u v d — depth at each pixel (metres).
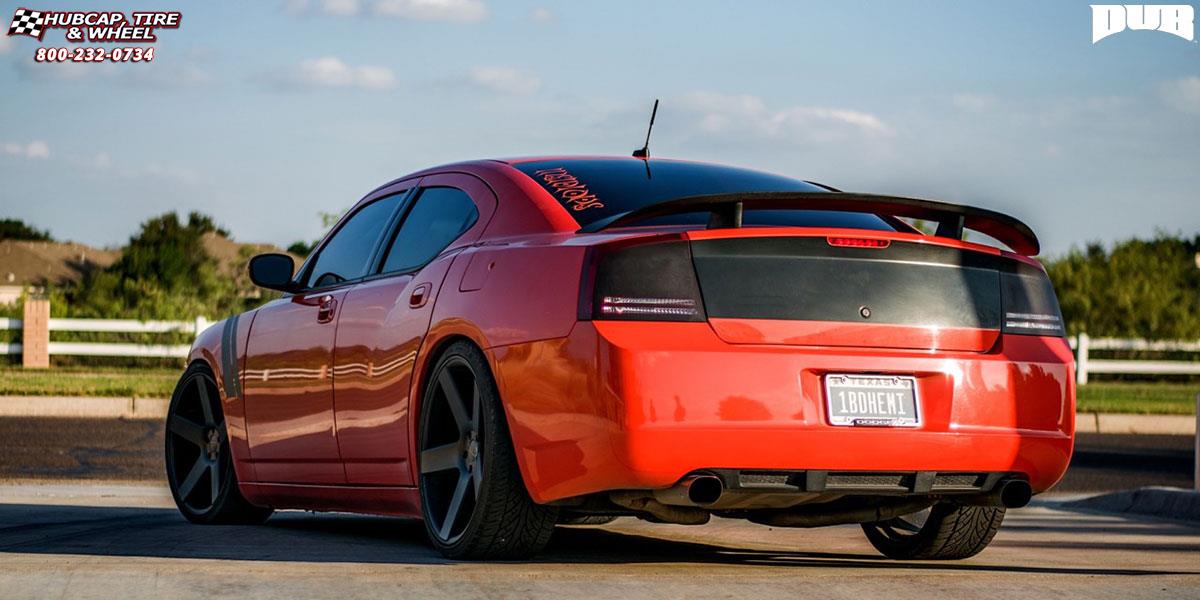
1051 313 5.21
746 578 4.67
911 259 4.92
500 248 5.26
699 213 5.31
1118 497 9.46
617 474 4.55
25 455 12.02
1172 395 23.48
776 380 4.60
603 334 4.56
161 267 50.03
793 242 4.77
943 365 4.83
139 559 4.87
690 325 4.61
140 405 18.06
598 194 5.47
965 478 4.96
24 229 71.62
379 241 6.34
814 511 5.27
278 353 6.71
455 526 5.26
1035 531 7.67
